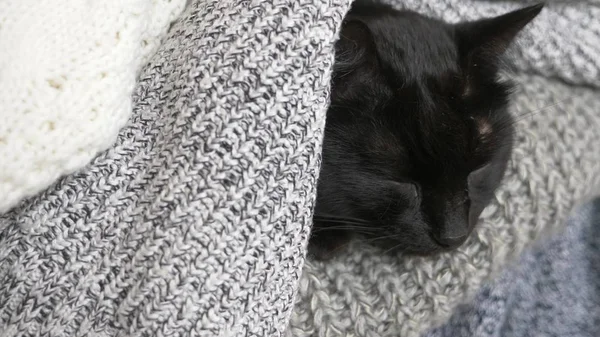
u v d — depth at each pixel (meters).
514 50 0.51
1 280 0.38
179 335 0.37
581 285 0.55
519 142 0.49
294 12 0.39
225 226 0.37
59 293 0.38
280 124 0.38
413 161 0.45
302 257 0.40
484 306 0.48
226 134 0.38
